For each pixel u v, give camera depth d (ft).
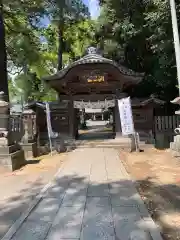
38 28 60.13
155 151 42.47
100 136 61.93
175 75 48.65
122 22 59.21
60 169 29.19
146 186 22.36
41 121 52.37
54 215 15.70
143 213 15.79
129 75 48.78
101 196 19.24
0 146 30.30
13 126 38.52
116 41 66.13
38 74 83.51
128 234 13.00
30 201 18.94
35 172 28.58
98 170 28.37
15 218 15.87
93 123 135.33
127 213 15.79
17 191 21.58
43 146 46.83
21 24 54.75
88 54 50.14
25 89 82.28
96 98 52.54
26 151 39.34
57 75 49.44
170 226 14.43
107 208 16.71
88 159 35.55
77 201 18.20
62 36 81.35
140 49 62.80
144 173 27.17
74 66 48.57
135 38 60.29
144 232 13.19
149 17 42.11
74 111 53.78
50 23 74.02
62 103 52.80
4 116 31.42
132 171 28.32
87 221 14.71
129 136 50.11
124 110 42.06
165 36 42.50
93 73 49.60
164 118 50.42
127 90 64.13
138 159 35.58
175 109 57.62
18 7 48.08
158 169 28.73
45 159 37.55
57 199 18.72
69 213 15.98
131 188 21.24
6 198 19.88
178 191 20.70
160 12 39.50
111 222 14.49
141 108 51.29
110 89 52.34
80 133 74.43
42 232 13.44
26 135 40.40
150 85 62.49
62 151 44.70
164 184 22.79
